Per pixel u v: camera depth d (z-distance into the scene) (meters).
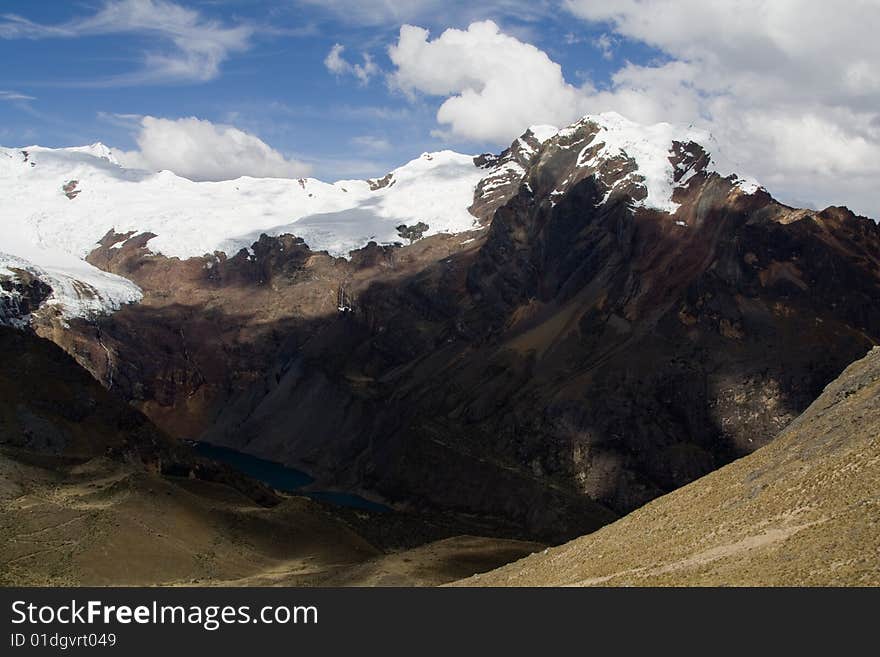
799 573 66.88
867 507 70.88
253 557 160.00
